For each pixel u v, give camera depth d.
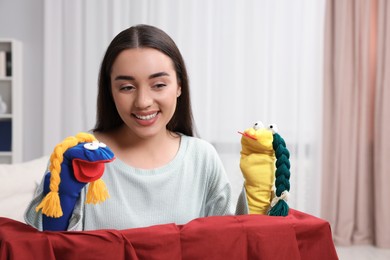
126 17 3.00
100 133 1.05
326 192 3.07
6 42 3.10
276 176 0.95
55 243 0.74
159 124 0.92
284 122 3.06
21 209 1.44
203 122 3.04
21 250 0.72
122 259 0.77
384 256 2.81
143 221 0.98
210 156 1.09
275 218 0.89
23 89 3.21
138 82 0.87
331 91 3.04
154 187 1.00
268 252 0.85
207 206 1.10
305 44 3.03
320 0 2.98
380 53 2.94
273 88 3.05
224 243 0.84
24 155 3.23
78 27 3.01
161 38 0.91
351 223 3.03
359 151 3.02
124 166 0.99
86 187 0.91
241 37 3.05
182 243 0.82
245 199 0.97
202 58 3.03
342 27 2.96
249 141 0.97
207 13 3.02
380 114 2.94
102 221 0.96
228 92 3.05
